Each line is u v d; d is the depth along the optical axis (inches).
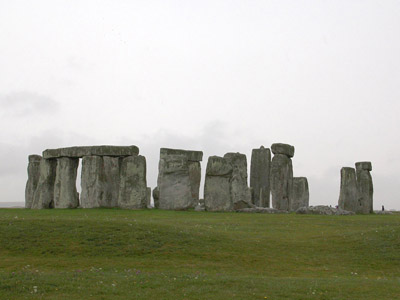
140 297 648.4
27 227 987.3
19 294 647.1
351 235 1043.9
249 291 678.5
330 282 733.9
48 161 1857.8
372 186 2009.1
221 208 1615.4
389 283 735.1
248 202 1718.8
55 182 1808.6
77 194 1809.8
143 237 955.3
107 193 1763.0
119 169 1788.9
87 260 843.4
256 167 2084.2
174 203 1660.9
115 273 765.3
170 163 1686.8
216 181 1628.9
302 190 1916.8
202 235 1001.5
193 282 714.8
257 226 1219.9
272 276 788.0
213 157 1632.6
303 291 682.8
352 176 1920.5
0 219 1068.5
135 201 1654.8
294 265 861.2
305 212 1627.7
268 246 968.9
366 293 681.0
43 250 884.6
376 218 1456.7
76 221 1041.5
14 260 833.5
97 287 682.2
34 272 751.7
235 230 1140.5
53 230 973.2
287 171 1916.8
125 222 1057.5
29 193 1996.8
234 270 818.2
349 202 1898.4
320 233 1122.0
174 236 976.3
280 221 1318.9
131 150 1756.9
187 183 1676.9
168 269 805.9
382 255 904.9
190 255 888.3
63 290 666.8
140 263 835.4
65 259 845.8
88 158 1743.4
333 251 946.1
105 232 969.5
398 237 978.7
